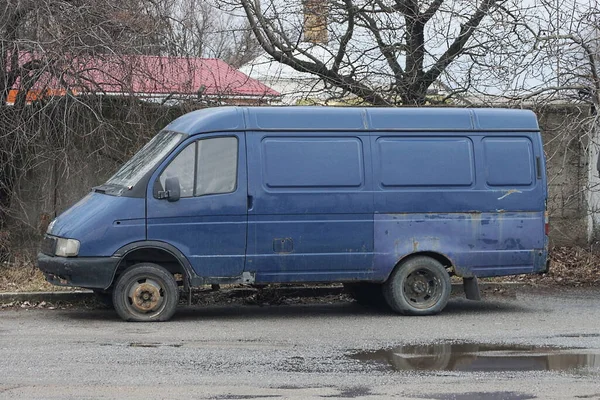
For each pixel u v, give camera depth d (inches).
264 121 484.4
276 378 326.6
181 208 470.0
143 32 579.5
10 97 579.5
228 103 638.5
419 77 687.7
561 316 493.4
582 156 683.4
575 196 684.7
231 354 374.0
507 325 460.1
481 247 504.4
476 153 506.9
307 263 485.1
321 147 488.7
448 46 682.8
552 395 301.0
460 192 502.6
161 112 610.9
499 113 514.0
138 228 465.4
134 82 584.4
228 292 562.6
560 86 650.8
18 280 573.9
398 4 682.2
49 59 555.8
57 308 523.2
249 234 478.3
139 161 489.1
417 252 499.2
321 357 368.5
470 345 399.2
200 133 476.1
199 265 472.4
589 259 667.4
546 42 636.7
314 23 695.7
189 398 294.5
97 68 570.9
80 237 460.4
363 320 481.7
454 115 507.8
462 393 303.4
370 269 493.0
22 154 597.0
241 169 478.6
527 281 627.5
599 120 634.2
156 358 362.9
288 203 482.3
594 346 396.2
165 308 472.1
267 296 563.8
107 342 401.1
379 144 495.5
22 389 305.7
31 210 618.2
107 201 468.8
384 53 685.3
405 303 498.3
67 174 582.2
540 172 514.6
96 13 570.9
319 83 700.0
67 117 581.0
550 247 682.8
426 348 391.2
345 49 684.7
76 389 306.3
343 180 489.7
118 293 467.2
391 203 494.6
